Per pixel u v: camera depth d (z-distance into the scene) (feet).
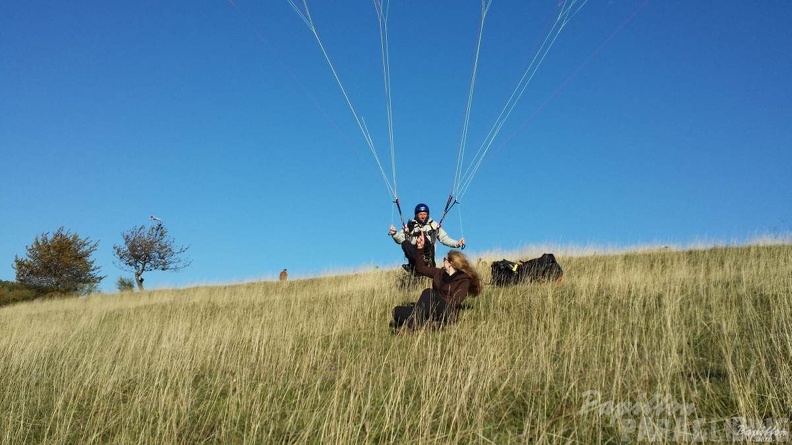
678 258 42.14
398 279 38.55
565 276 36.17
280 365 21.34
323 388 19.11
